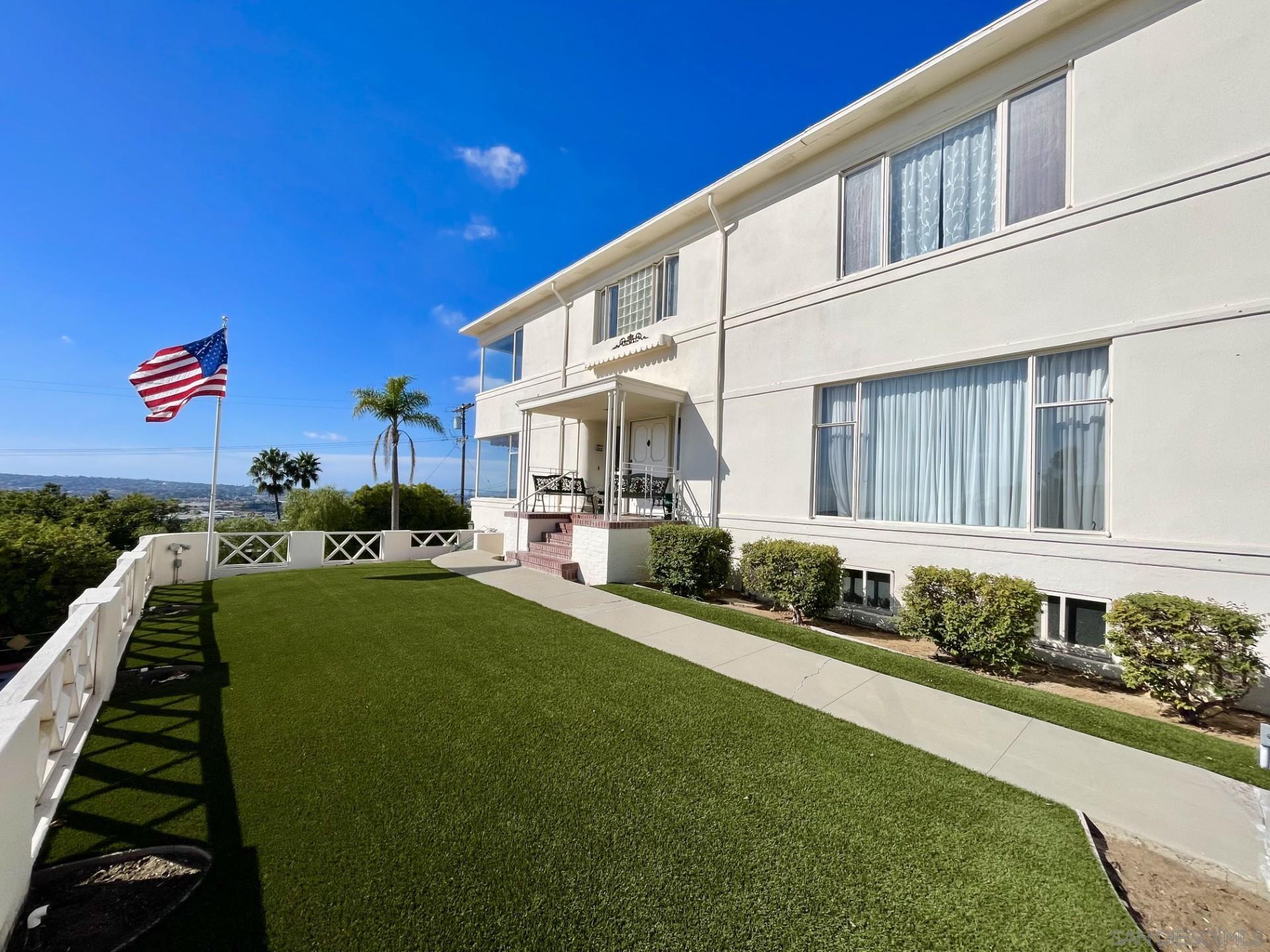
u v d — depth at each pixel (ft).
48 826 8.21
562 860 7.77
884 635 22.33
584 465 43.37
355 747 11.19
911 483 23.00
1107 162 18.02
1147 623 14.35
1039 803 9.70
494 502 53.67
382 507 68.13
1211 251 16.02
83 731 11.47
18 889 6.44
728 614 23.06
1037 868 7.87
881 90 22.77
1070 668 18.11
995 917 6.87
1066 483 18.78
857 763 10.98
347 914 6.67
